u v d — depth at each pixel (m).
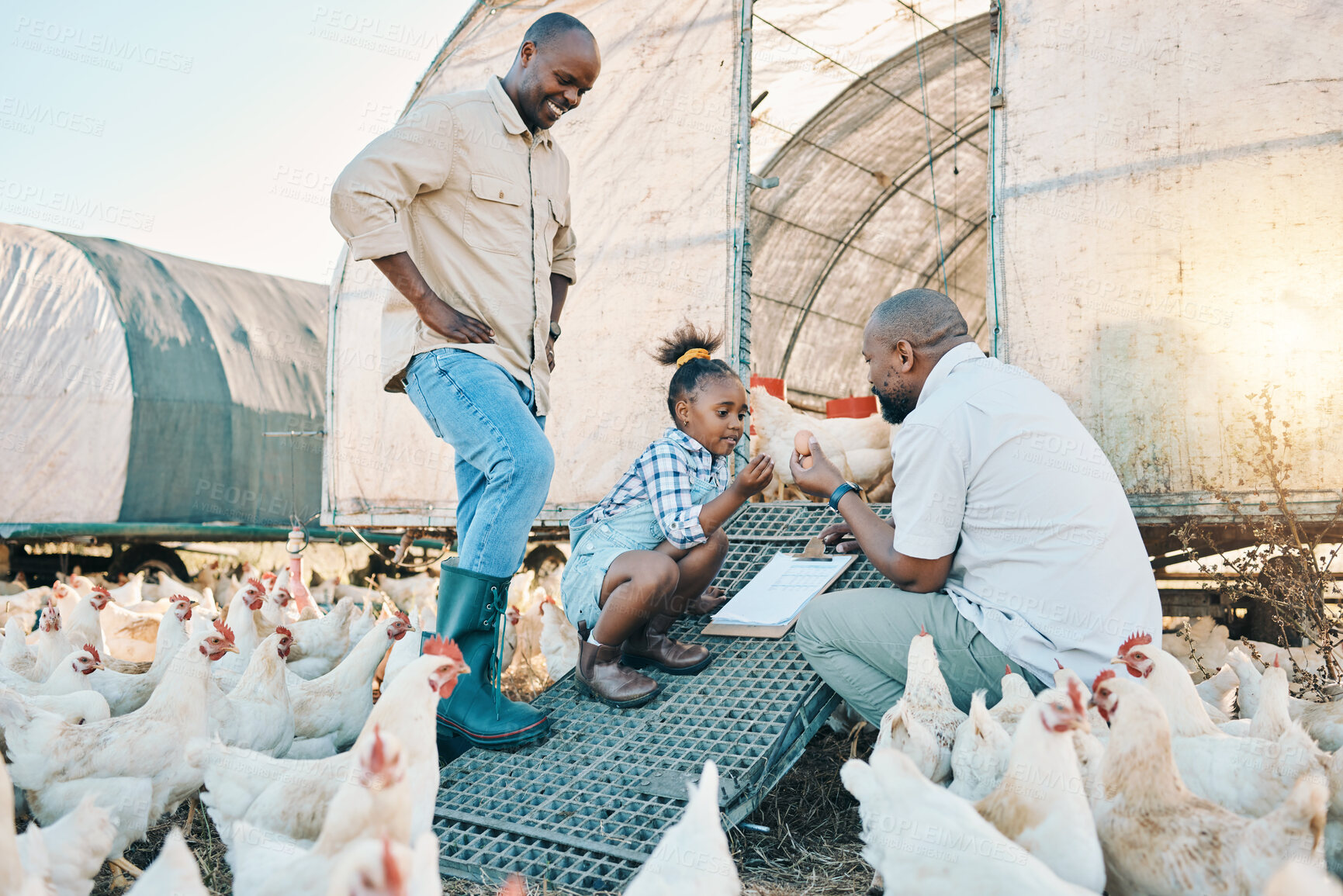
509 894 2.06
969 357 2.90
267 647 3.30
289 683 3.62
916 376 2.99
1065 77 4.73
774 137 8.09
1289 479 4.14
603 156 6.29
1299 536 4.03
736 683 3.11
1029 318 4.76
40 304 10.12
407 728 2.22
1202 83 4.41
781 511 4.70
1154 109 4.51
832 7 6.81
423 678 2.26
